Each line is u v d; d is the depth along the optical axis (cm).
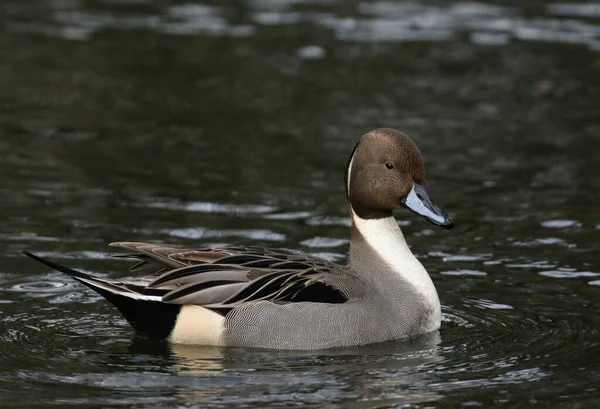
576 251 1384
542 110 2052
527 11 2698
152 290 1072
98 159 1739
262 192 1603
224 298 1077
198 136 1873
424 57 2369
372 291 1118
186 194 1588
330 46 2436
